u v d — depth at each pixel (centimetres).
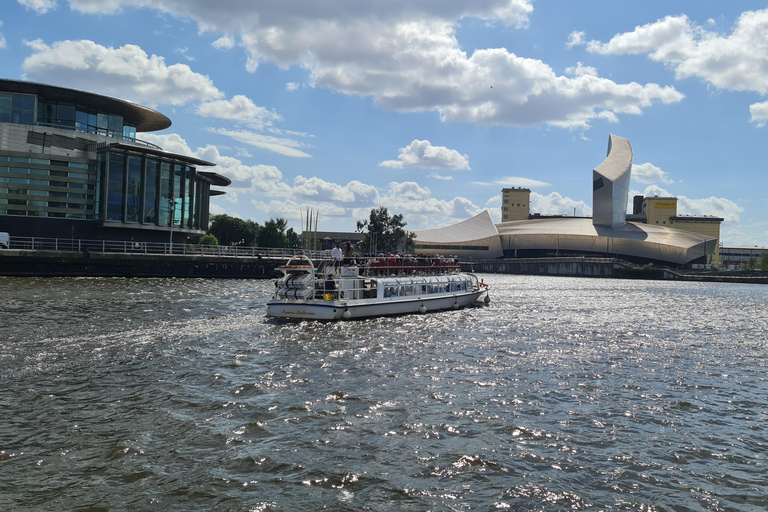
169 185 8888
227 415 1656
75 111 8525
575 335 3612
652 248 19425
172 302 4300
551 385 2180
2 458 1299
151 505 1116
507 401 1923
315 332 3200
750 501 1227
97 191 8206
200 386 1952
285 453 1391
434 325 3722
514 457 1424
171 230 8788
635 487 1278
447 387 2077
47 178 7912
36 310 3484
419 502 1171
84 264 6850
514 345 3083
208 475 1255
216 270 7956
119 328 2989
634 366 2636
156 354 2406
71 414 1611
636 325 4322
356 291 3906
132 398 1781
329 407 1770
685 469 1391
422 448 1459
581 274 16725
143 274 7319
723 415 1861
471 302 5125
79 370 2086
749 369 2642
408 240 18525
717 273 16412
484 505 1170
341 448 1438
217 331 3055
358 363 2423
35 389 1827
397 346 2870
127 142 8925
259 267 8294
